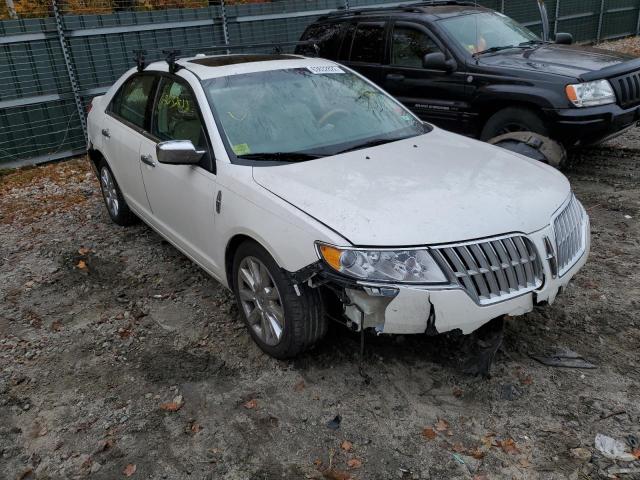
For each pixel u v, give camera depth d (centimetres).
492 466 269
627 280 421
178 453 288
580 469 264
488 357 324
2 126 841
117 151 516
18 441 303
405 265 282
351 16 780
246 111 400
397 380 328
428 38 685
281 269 316
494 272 295
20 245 569
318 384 330
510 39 714
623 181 620
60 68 877
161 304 434
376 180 335
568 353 342
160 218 464
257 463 279
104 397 332
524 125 614
